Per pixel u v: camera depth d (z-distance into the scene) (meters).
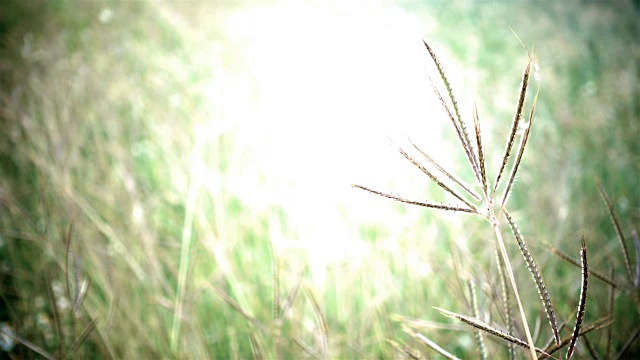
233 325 1.08
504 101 2.32
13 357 0.92
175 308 0.96
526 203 1.47
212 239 1.05
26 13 3.64
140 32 3.71
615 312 0.93
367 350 0.96
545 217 1.29
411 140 0.45
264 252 1.22
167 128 1.79
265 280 1.17
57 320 0.75
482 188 0.44
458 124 0.44
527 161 1.73
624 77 2.75
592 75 3.04
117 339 1.01
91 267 1.16
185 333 0.98
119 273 1.11
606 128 2.16
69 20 3.75
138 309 1.08
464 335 0.95
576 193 1.53
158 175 1.67
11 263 1.28
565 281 1.06
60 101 1.87
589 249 1.19
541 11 4.80
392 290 1.00
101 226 1.18
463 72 2.71
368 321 0.98
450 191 0.44
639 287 0.59
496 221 0.44
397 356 0.77
